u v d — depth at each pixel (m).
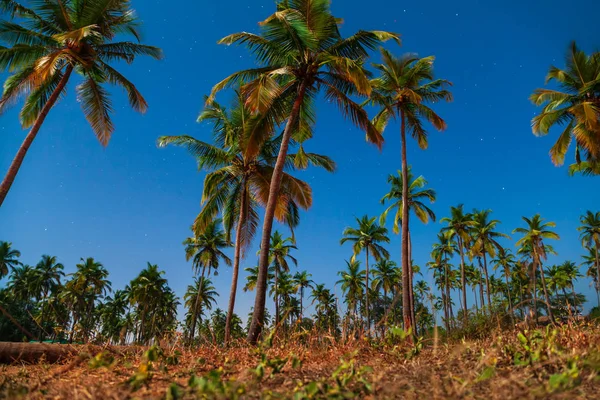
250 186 16.14
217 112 15.85
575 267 42.69
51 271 41.75
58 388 2.27
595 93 16.95
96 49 12.55
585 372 2.23
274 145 15.55
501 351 2.89
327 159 14.45
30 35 11.62
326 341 3.99
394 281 41.88
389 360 3.27
